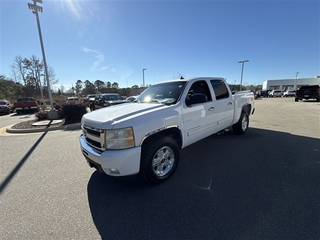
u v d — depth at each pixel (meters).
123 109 2.98
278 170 3.15
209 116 3.75
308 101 20.48
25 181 3.10
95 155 2.43
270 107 14.16
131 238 1.82
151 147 2.61
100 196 2.57
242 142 4.79
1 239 1.85
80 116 9.17
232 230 1.86
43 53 9.99
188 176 3.04
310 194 2.42
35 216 2.20
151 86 4.28
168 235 1.84
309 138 5.04
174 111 2.95
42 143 5.48
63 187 2.86
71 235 1.89
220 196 2.45
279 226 1.88
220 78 4.40
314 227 1.85
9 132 7.32
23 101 17.38
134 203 2.38
